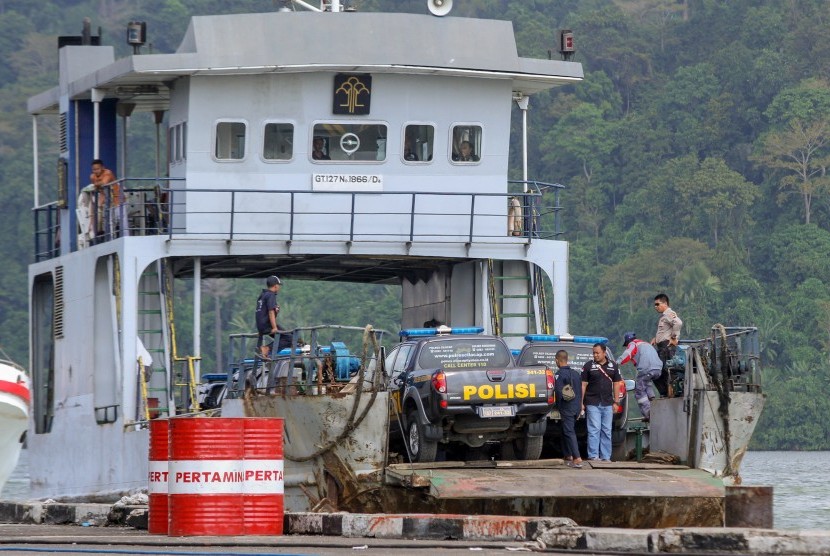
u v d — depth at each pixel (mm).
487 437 56812
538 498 54750
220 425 45719
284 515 48844
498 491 51125
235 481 45719
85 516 58156
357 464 55438
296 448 57812
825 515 94312
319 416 55406
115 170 82688
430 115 74000
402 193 72000
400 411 58500
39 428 84625
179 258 73000
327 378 59906
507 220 75375
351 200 72750
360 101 72875
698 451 57406
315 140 72875
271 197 72250
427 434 55750
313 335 57531
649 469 56656
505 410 55562
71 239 81875
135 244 69250
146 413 67500
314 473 57344
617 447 63250
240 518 45688
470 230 73125
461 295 76500
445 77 74188
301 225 72500
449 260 75625
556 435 61531
